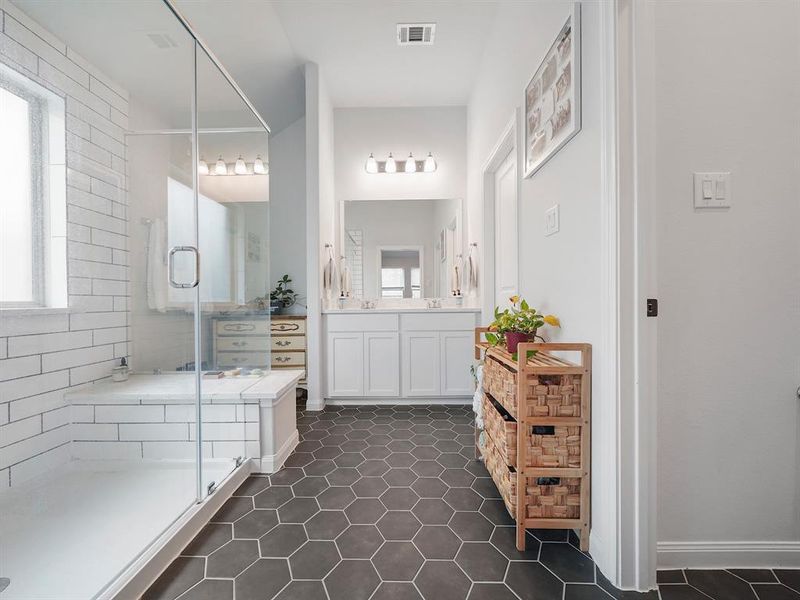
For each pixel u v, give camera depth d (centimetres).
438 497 165
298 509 155
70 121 184
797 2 118
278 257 381
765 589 111
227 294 218
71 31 180
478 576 117
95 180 196
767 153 118
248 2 227
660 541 121
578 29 132
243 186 234
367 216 366
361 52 286
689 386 120
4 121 159
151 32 183
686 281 119
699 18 117
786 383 119
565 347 125
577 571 119
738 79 118
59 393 173
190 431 180
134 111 204
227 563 123
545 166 168
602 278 117
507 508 142
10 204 161
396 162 368
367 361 311
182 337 184
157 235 198
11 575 109
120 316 199
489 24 258
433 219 366
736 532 121
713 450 121
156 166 201
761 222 118
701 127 118
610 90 112
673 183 118
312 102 298
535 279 181
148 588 112
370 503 160
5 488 150
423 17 250
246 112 238
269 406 188
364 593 109
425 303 364
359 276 364
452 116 368
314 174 302
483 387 183
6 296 158
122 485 163
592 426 126
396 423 267
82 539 126
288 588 112
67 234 181
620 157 110
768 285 118
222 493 160
